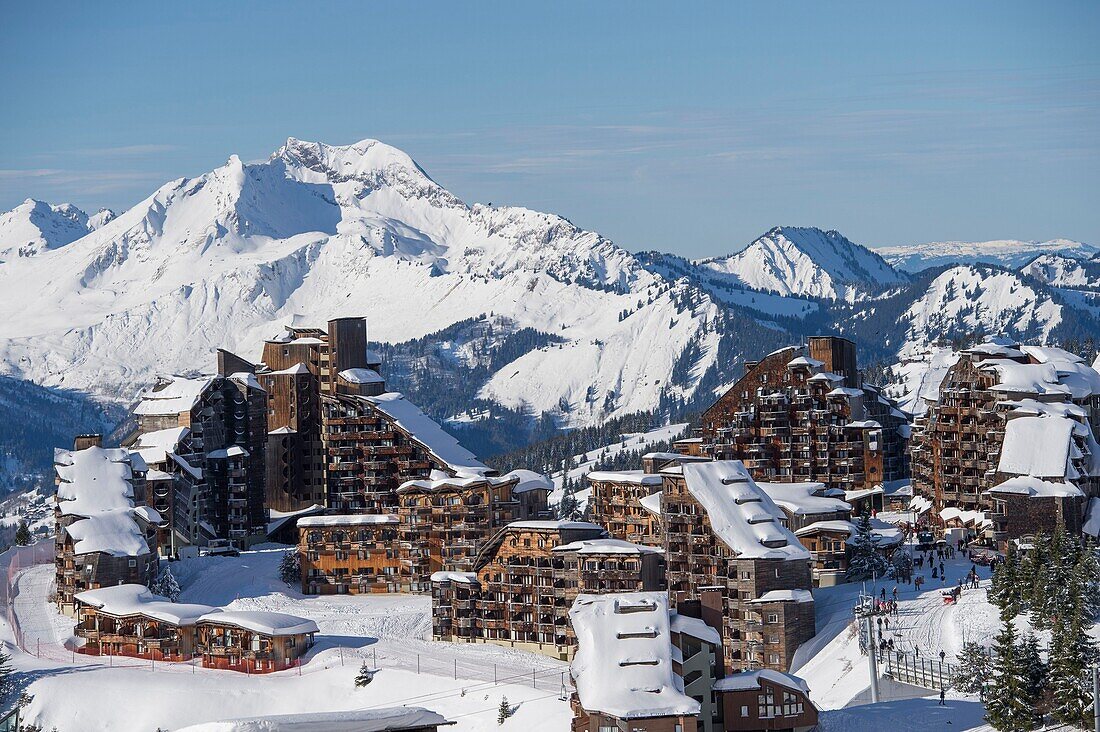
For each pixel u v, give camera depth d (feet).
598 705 632.79
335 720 485.97
